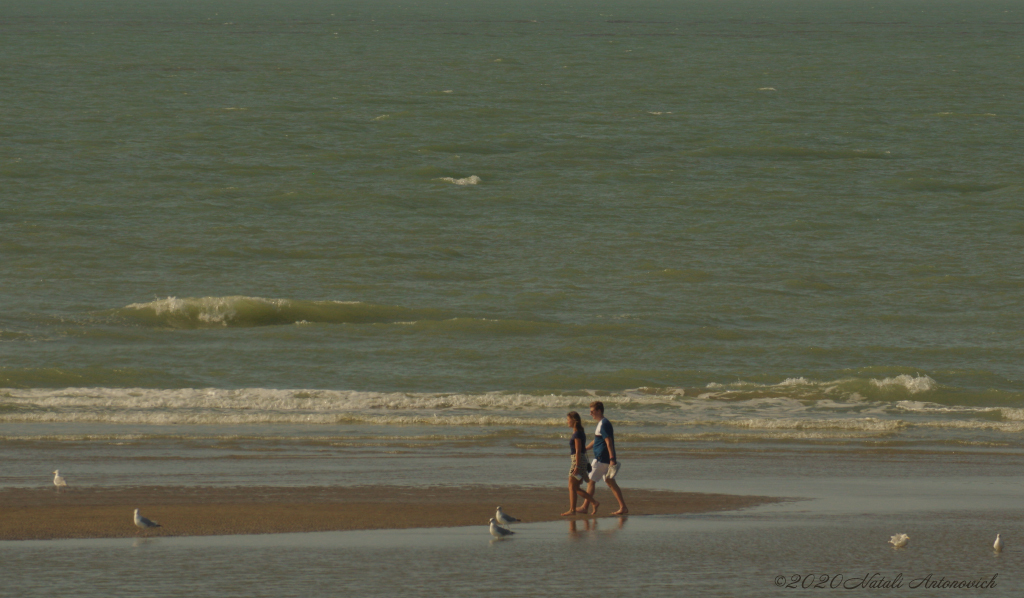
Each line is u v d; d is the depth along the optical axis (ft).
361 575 161.17
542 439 284.41
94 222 642.63
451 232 638.12
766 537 185.68
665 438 286.87
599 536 186.39
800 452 270.26
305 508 206.18
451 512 204.54
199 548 176.55
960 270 558.97
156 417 304.09
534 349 413.80
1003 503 214.90
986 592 156.25
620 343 422.41
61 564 165.99
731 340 430.61
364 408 324.39
